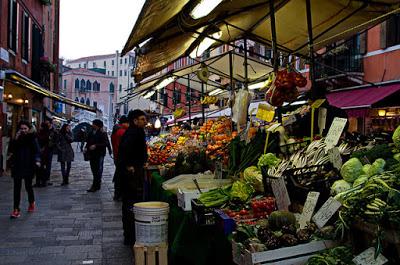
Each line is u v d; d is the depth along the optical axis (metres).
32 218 8.77
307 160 4.16
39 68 23.72
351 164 3.40
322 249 3.01
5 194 11.85
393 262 2.61
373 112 14.85
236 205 4.25
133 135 6.96
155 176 7.56
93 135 12.77
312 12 8.34
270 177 4.05
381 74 15.43
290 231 3.17
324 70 17.25
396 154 3.45
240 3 7.23
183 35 7.55
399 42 14.70
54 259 6.13
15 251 6.49
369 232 2.68
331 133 4.26
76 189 13.17
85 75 100.44
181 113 18.00
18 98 18.97
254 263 2.91
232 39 10.22
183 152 7.66
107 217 8.96
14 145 8.91
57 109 41.22
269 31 9.45
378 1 7.46
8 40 17.23
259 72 14.07
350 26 8.83
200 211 4.12
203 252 4.17
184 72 13.95
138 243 5.24
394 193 2.62
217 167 5.81
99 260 6.10
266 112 6.06
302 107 6.56
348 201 2.89
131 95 19.45
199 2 5.12
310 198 3.40
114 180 10.96
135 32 5.71
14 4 18.22
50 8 33.56
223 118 11.92
